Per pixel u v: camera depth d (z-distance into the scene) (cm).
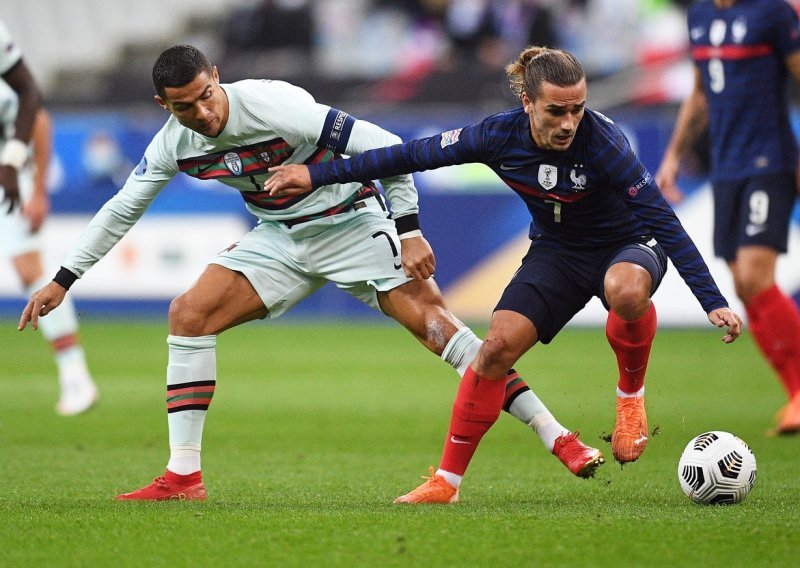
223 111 1769
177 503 1766
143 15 8019
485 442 2686
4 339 5216
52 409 3256
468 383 1747
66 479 2122
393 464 2344
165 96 1711
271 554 1378
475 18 6619
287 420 3036
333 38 6906
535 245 1853
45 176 3070
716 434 1769
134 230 5597
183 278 5566
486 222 5312
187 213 5534
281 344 4988
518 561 1340
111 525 1545
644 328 1762
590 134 1669
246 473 2214
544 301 1764
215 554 1381
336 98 6656
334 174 1730
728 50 2731
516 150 1700
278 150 1822
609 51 6525
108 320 5631
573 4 6550
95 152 5509
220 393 3575
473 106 6475
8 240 3159
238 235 5481
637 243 1795
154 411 3219
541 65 1608
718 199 2838
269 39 6875
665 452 2494
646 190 1670
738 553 1371
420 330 1895
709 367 4147
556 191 1712
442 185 5350
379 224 1933
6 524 1556
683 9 6488
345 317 5994
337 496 1897
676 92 6344
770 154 2748
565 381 3700
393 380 3884
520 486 2031
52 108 6894
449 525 1528
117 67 7675
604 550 1386
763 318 2770
